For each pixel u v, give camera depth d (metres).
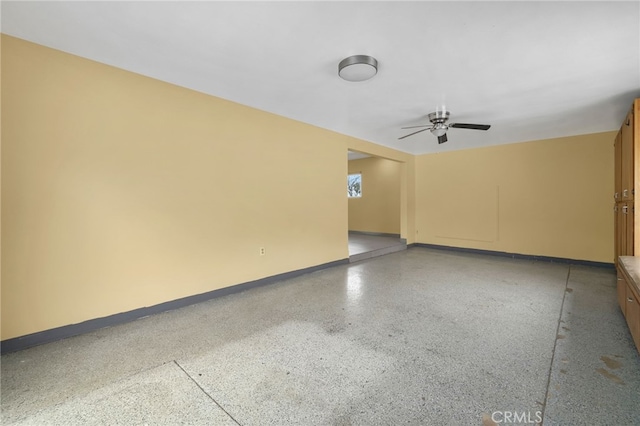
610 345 2.24
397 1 1.74
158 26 2.01
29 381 1.82
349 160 9.05
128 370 1.93
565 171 5.08
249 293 3.52
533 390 1.72
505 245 5.74
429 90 3.09
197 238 3.17
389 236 8.16
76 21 1.96
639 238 2.85
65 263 2.37
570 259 5.06
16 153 2.16
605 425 1.45
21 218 2.18
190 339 2.36
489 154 5.91
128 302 2.70
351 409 1.57
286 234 4.11
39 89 2.24
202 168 3.20
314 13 1.86
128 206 2.69
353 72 2.50
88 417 1.52
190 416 1.53
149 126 2.80
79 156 2.42
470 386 1.76
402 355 2.11
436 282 3.98
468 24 1.96
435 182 6.71
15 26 2.02
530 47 2.24
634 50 2.26
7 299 2.14
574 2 1.74
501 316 2.80
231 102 3.44
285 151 4.06
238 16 1.89
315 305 3.11
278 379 1.83
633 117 2.94
